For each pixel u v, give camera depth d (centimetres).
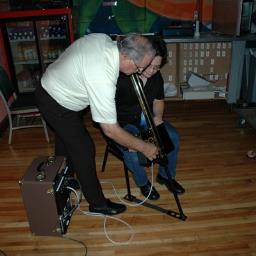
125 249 183
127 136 167
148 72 180
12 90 306
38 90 180
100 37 164
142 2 375
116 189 235
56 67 171
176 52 362
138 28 388
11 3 338
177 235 191
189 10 380
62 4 338
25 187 174
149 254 179
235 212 208
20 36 350
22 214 214
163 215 207
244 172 249
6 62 349
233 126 321
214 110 358
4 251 184
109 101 153
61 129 179
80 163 187
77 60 157
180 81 379
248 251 178
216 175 247
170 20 385
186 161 266
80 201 219
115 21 384
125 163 210
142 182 220
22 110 289
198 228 196
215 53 363
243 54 342
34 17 327
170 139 198
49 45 366
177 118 342
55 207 180
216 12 366
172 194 227
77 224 202
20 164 273
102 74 149
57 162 189
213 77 375
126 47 149
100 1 374
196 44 359
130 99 204
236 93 357
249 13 329
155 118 205
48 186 173
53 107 175
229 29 344
